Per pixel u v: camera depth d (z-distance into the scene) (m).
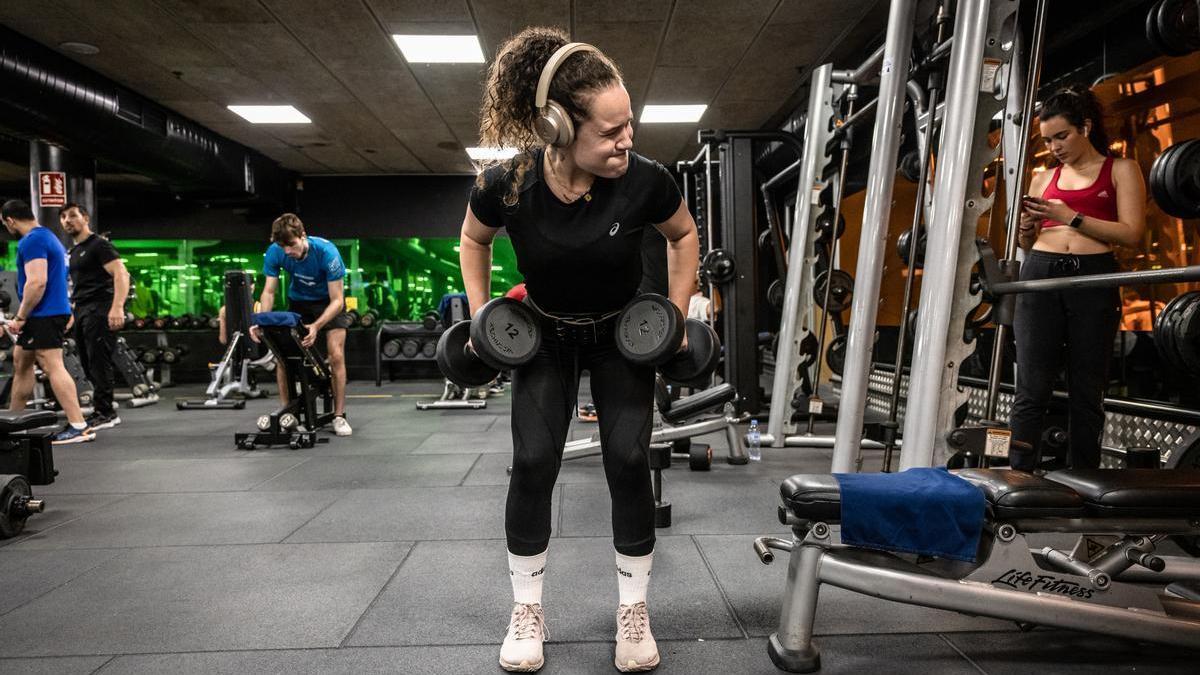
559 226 1.10
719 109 6.18
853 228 6.16
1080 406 1.92
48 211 5.68
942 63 1.88
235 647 1.32
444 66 5.02
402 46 4.68
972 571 1.17
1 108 4.47
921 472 1.24
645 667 1.20
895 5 1.94
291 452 3.41
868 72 3.09
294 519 2.20
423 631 1.38
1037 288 1.48
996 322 1.61
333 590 1.60
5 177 8.13
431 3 4.07
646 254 3.05
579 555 1.82
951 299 1.60
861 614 1.43
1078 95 1.93
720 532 2.02
